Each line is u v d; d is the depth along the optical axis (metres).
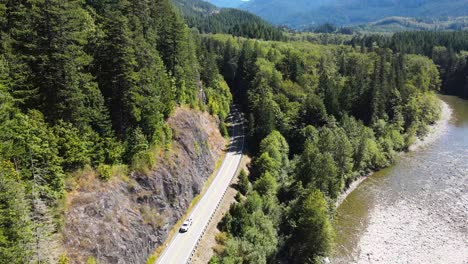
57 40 44.44
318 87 117.88
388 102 116.00
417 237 66.69
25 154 39.34
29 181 38.38
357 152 87.75
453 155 101.31
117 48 51.44
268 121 91.94
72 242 40.53
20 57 43.44
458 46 196.25
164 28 76.00
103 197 46.78
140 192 52.66
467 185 84.25
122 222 47.56
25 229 32.22
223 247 55.06
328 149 79.62
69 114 46.06
